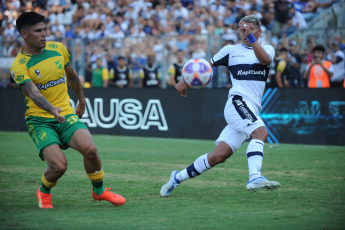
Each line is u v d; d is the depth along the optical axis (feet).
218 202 35.58
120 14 114.83
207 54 80.12
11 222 30.12
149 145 71.31
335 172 48.91
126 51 86.94
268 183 32.76
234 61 36.24
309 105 68.80
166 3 114.42
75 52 89.66
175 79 82.69
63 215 31.96
